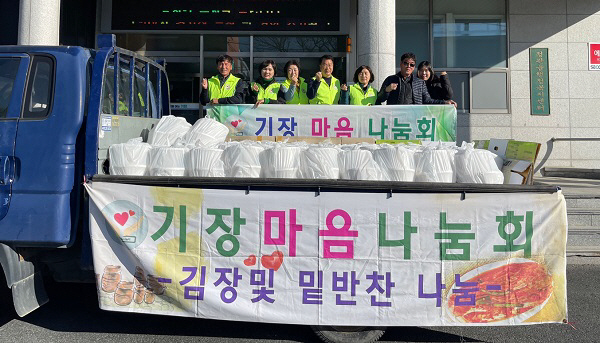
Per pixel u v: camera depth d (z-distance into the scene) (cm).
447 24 1055
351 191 341
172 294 350
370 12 755
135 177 351
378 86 753
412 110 525
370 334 362
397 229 339
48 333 392
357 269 342
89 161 368
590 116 1041
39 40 757
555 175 1002
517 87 1048
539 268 337
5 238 359
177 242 351
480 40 1054
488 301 338
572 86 1043
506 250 337
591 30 1039
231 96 573
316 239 343
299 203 343
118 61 419
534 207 336
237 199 346
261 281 346
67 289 505
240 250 346
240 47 1045
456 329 415
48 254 388
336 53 1039
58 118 369
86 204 371
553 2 1041
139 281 353
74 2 992
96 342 376
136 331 400
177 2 1033
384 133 528
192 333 398
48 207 360
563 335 399
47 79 377
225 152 371
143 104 490
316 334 364
